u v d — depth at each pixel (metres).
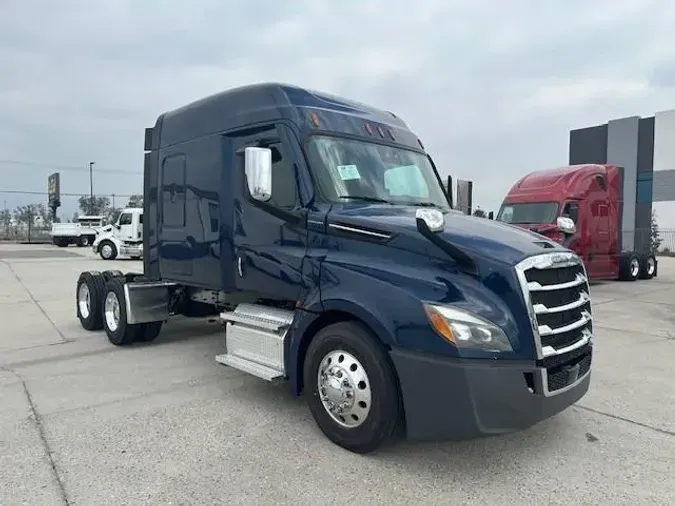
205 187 5.63
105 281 8.16
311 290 4.28
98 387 5.44
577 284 3.91
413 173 5.30
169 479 3.49
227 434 4.23
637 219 32.25
